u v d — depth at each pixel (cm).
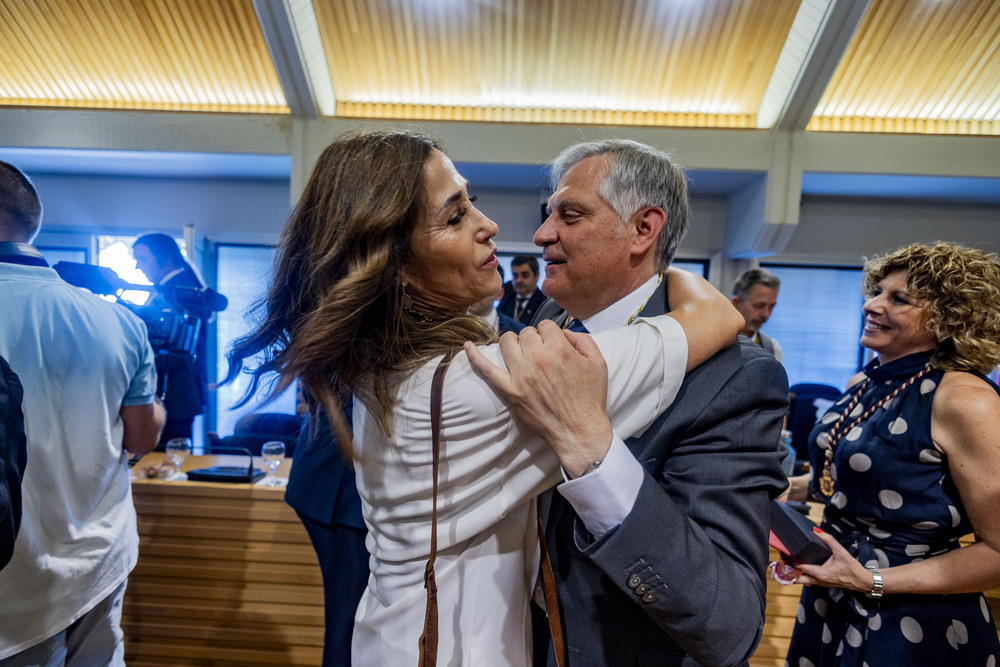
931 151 372
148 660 187
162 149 388
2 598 111
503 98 401
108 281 171
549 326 58
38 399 114
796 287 493
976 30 348
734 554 61
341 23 365
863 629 118
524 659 65
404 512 64
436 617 57
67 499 119
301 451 116
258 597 183
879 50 364
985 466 106
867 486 122
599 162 83
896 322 124
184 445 191
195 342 234
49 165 442
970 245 456
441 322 69
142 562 184
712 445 66
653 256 85
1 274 115
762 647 179
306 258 68
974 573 106
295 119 382
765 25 355
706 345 66
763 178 386
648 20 357
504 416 58
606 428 55
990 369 116
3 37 379
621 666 70
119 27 374
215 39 379
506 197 464
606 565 56
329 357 61
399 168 63
